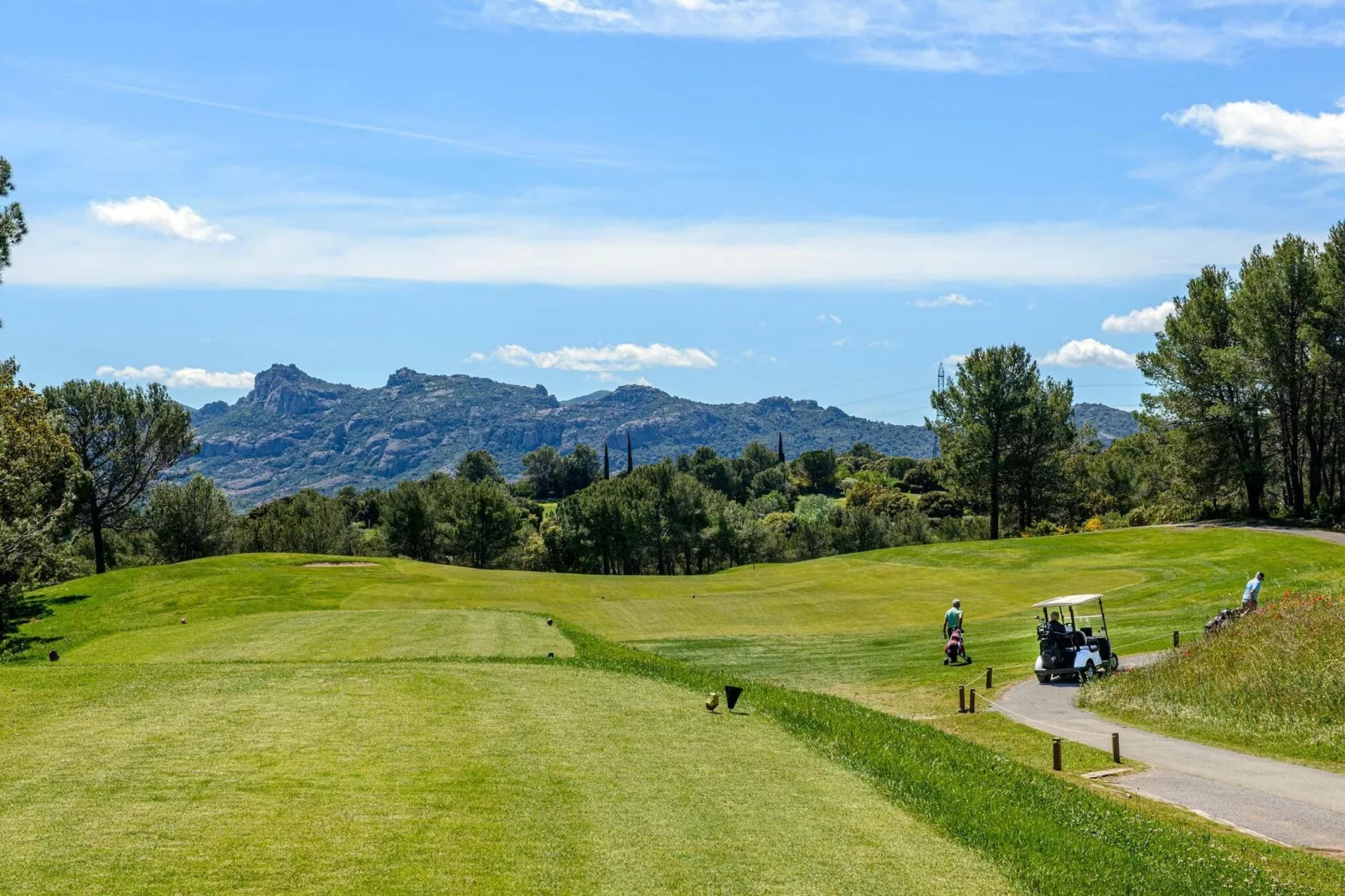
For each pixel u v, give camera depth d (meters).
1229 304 65.50
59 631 38.50
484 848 9.47
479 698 17.23
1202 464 67.56
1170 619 36.28
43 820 9.73
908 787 12.82
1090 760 18.64
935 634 36.97
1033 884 9.58
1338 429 65.31
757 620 40.75
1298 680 21.69
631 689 19.25
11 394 42.25
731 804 11.47
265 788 11.02
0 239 30.94
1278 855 12.45
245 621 33.41
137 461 66.31
